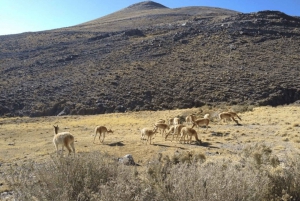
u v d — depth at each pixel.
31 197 4.82
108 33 92.50
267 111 31.27
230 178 4.83
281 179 5.66
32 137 22.70
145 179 5.72
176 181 4.98
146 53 68.62
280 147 13.93
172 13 147.75
